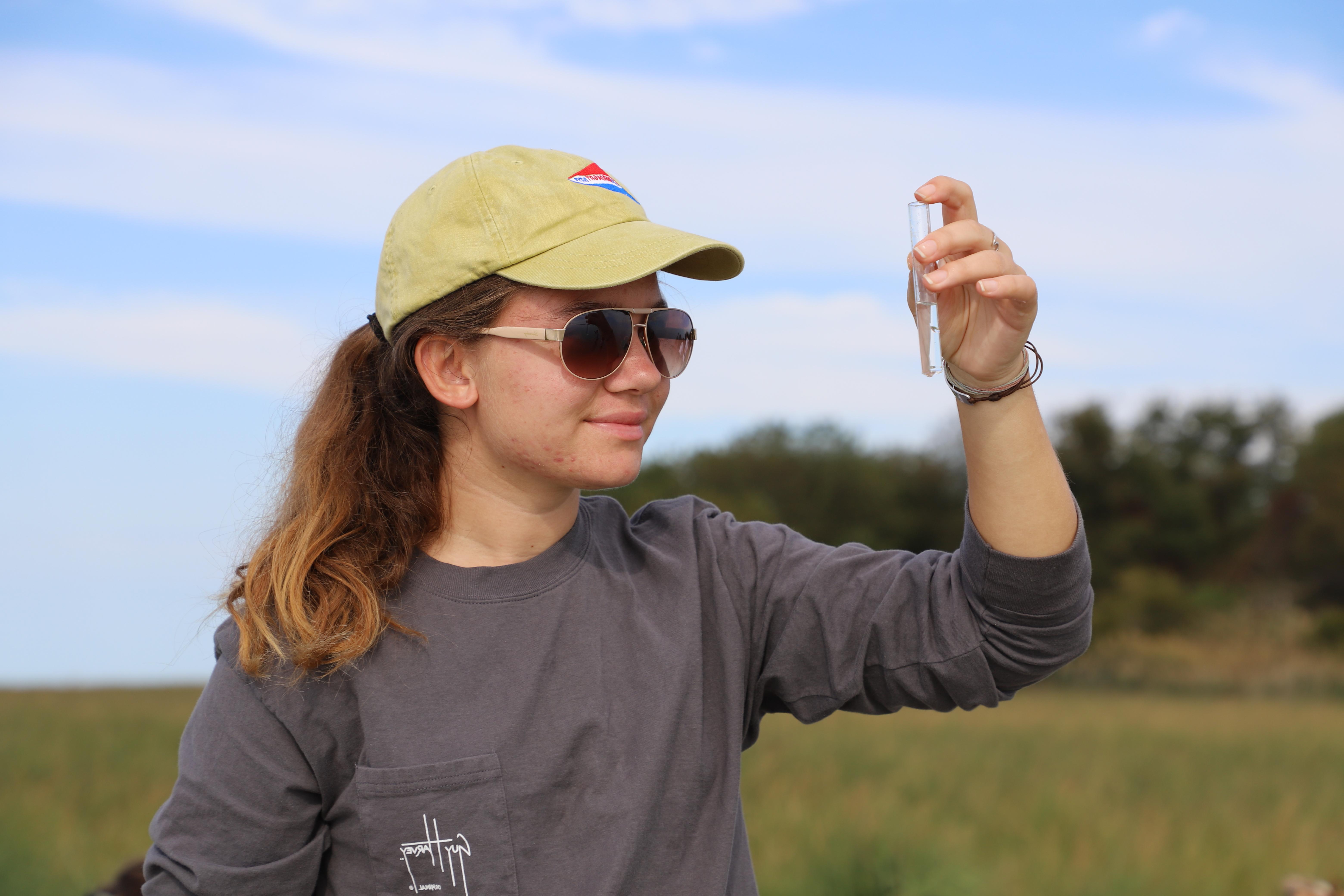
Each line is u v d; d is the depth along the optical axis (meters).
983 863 6.78
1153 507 49.25
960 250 1.28
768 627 1.51
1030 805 9.53
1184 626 39.59
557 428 1.35
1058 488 1.34
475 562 1.46
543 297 1.37
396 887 1.31
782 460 54.81
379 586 1.40
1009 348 1.27
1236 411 53.12
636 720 1.37
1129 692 31.02
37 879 5.99
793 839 7.05
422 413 1.49
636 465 1.40
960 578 1.42
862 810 8.43
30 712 15.88
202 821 1.33
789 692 1.51
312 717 1.35
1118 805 9.72
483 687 1.36
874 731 14.77
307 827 1.37
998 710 20.61
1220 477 51.62
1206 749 14.85
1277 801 10.28
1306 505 50.06
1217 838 8.32
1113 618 40.00
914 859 4.63
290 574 1.37
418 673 1.36
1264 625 38.41
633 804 1.32
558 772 1.33
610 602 1.45
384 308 1.49
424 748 1.32
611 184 1.48
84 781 9.45
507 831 1.30
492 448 1.41
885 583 1.46
